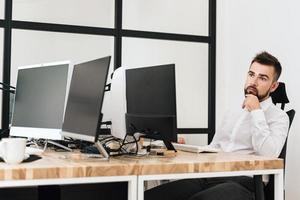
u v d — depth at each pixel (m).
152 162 1.55
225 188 1.91
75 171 1.38
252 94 2.43
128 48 3.57
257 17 3.45
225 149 2.59
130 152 1.89
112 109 2.17
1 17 3.21
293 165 2.96
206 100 3.92
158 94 1.86
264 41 3.35
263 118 2.31
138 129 1.94
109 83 2.25
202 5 3.91
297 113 2.95
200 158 1.73
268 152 2.25
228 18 3.88
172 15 3.80
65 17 3.45
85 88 1.68
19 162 1.45
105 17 3.57
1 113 3.13
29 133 2.05
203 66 3.91
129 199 1.47
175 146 2.19
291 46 3.05
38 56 3.37
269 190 1.77
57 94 1.92
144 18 3.65
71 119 1.76
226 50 3.89
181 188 2.17
